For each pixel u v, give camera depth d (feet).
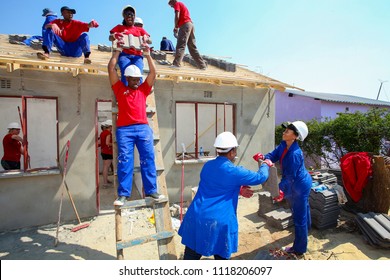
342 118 30.55
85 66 16.25
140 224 17.54
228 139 10.06
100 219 18.57
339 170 22.25
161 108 21.13
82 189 18.60
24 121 16.98
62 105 17.84
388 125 26.25
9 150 20.04
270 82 23.40
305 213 13.15
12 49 19.12
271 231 16.98
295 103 48.34
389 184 16.63
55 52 20.27
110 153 26.03
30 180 17.17
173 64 23.97
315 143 33.99
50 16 19.51
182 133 36.09
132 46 12.98
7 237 15.93
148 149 12.14
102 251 14.53
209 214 9.33
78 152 18.39
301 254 13.76
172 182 21.91
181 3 23.58
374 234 14.61
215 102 23.35
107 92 19.13
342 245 14.92
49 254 14.12
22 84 16.67
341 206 19.84
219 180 9.67
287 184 13.16
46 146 28.02
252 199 23.59
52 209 17.83
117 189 11.84
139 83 13.70
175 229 17.03
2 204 16.52
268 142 26.37
